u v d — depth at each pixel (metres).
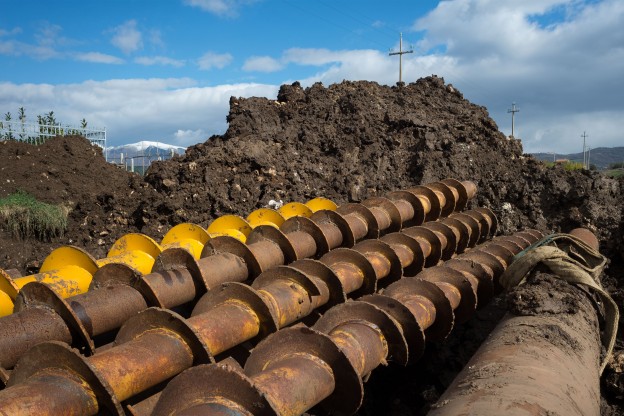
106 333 4.99
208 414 3.15
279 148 12.13
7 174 12.41
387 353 4.96
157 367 3.83
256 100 13.52
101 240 10.34
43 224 10.26
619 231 8.99
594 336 5.55
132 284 4.87
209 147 12.41
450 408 3.76
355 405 4.07
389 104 13.64
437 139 12.29
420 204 8.91
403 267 7.50
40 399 3.14
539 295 5.66
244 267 6.05
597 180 11.18
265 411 3.19
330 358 4.08
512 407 3.48
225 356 4.97
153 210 10.38
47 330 4.15
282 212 8.49
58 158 13.68
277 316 4.99
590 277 6.36
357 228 7.81
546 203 11.03
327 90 14.19
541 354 4.54
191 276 5.39
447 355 7.70
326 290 5.81
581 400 4.02
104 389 3.27
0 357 3.90
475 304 6.66
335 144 12.30
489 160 12.01
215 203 10.54
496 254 8.07
